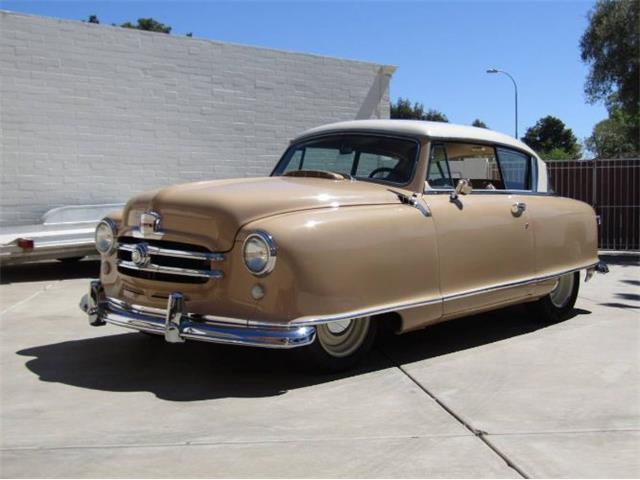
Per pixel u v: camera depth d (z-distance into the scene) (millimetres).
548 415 4102
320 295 4383
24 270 10719
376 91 14523
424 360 5336
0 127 10367
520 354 5555
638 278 10211
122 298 4977
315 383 4676
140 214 4863
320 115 13789
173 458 3400
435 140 5504
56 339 5949
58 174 10914
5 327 6453
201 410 4117
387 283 4797
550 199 6602
